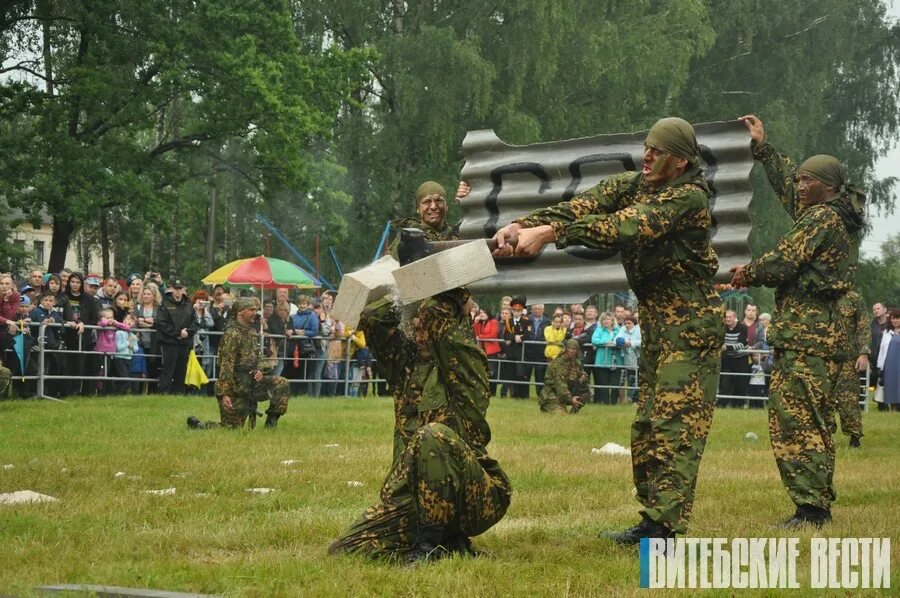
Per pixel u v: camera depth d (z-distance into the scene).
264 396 14.95
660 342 6.75
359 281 5.98
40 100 32.12
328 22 41.75
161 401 18.62
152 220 33.38
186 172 35.84
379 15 42.62
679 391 6.62
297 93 35.16
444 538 6.12
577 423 17.36
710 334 6.70
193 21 33.09
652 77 44.12
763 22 48.94
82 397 19.16
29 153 32.00
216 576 5.47
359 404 20.28
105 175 32.41
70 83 33.34
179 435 13.66
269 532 6.79
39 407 17.09
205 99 34.12
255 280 24.05
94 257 70.44
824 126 54.59
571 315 25.20
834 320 8.10
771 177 8.43
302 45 37.38
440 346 6.20
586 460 11.59
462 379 6.22
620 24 44.72
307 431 14.61
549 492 9.12
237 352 14.89
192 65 33.84
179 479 9.60
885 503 8.94
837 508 8.60
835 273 8.11
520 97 40.69
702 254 6.70
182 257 59.41
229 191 50.81
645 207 6.41
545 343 24.16
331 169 43.97
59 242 34.75
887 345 23.31
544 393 20.64
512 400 24.19
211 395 21.00
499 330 24.58
